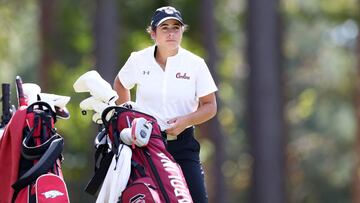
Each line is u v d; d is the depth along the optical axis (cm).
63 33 8444
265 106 7594
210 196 7750
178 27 2039
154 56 2070
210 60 7838
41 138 2061
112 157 2011
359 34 8756
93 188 2044
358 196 8581
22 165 2061
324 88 12525
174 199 1897
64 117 2155
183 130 2083
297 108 10469
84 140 7625
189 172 2083
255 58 7612
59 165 2073
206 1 7900
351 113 12169
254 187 7738
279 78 7656
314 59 13025
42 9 8381
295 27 12694
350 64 12012
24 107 2097
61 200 1984
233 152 11562
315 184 12206
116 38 7506
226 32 8988
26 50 9956
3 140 2083
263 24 7594
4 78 8831
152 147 1953
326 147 12294
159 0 8125
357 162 8606
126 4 8069
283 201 7725
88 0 8444
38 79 8700
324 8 9012
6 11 8712
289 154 8606
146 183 1902
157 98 2066
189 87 2067
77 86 2069
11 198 2022
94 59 7506
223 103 8869
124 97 2127
